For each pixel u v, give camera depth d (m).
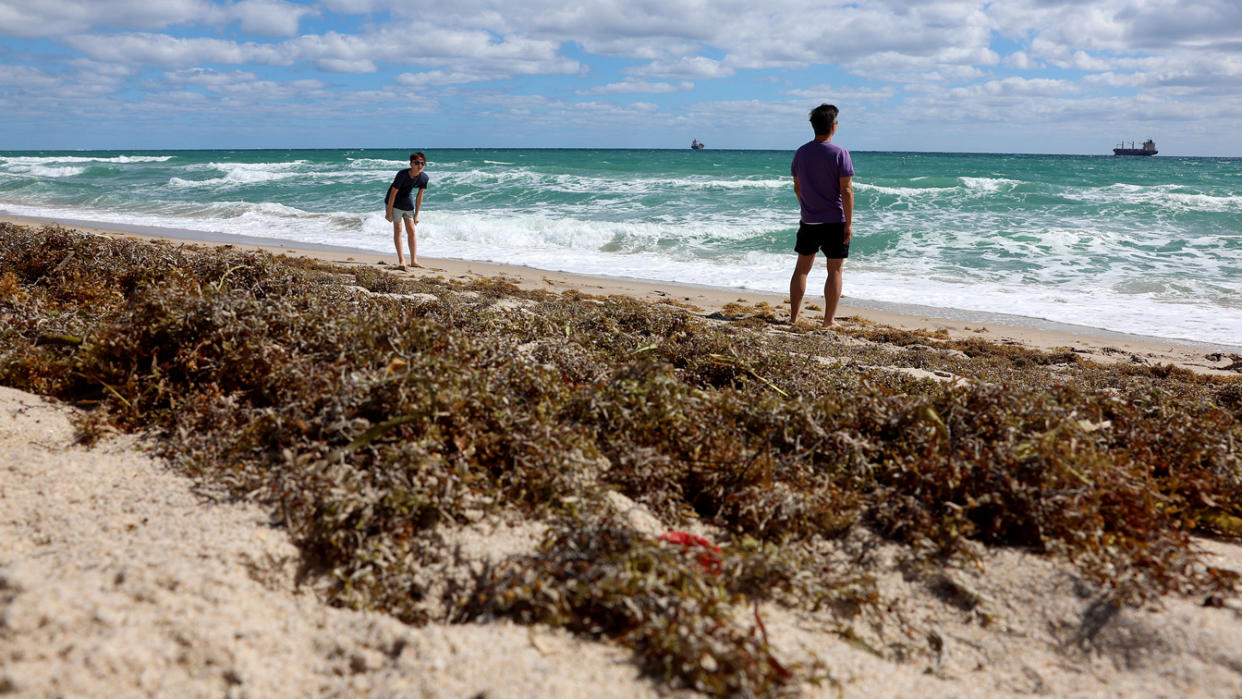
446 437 2.71
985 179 32.03
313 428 2.77
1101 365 6.56
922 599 2.31
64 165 49.72
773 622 2.11
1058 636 2.14
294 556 2.22
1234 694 1.87
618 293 9.84
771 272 12.43
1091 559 2.36
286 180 34.88
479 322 4.57
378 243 15.22
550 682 1.73
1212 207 22.02
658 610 1.91
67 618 1.73
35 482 2.48
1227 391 4.66
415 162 10.78
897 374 4.19
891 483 2.80
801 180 7.41
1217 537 2.75
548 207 23.14
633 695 1.72
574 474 2.54
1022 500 2.54
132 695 1.63
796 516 2.61
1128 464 2.81
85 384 3.30
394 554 2.26
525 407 2.99
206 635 1.80
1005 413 3.01
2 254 5.23
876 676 1.95
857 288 11.09
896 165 58.28
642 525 2.50
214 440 2.80
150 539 2.16
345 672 1.80
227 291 4.02
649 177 35.72
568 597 2.00
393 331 3.40
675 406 3.05
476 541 2.30
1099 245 15.06
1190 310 9.63
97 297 4.60
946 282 11.59
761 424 3.13
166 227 17.62
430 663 1.76
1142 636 2.08
